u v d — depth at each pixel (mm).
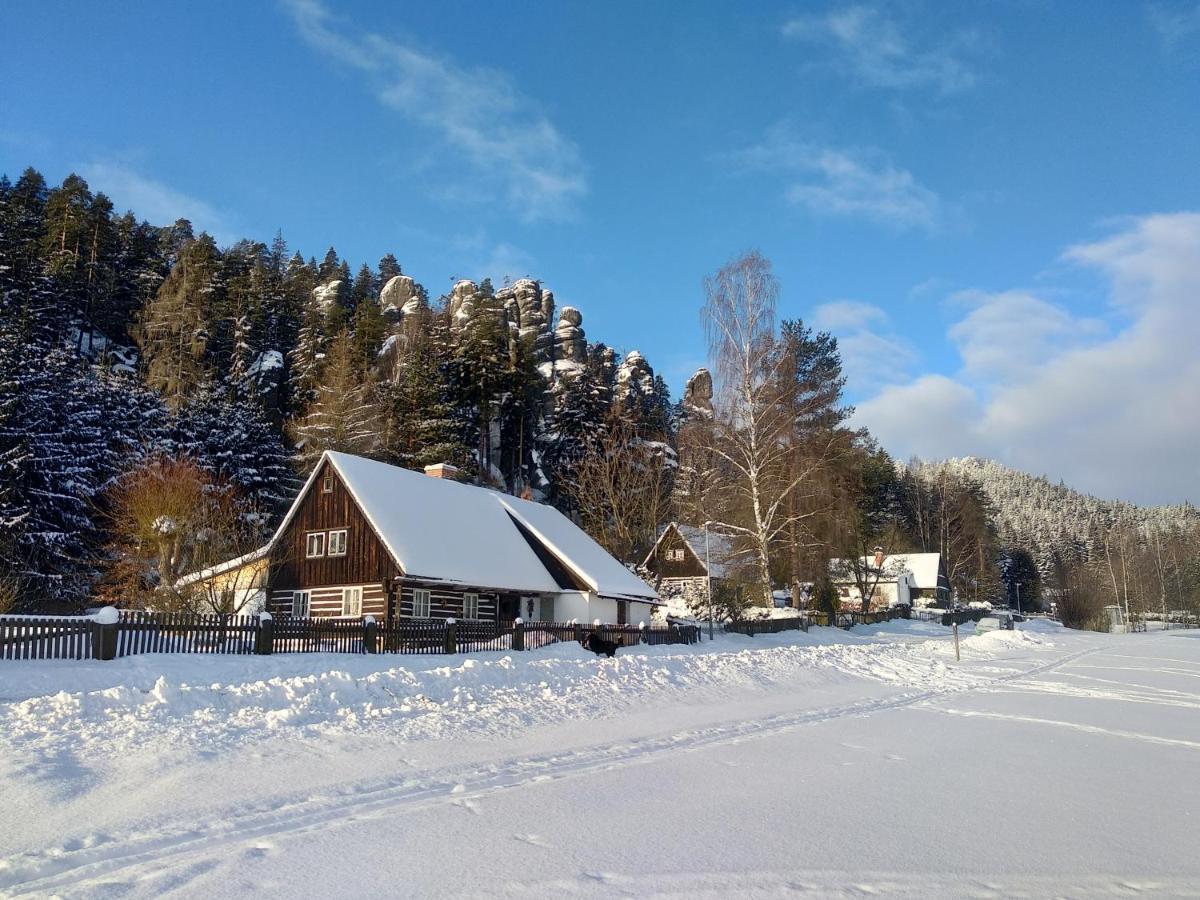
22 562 40844
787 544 47906
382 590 35812
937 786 11508
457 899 6465
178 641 22672
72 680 17547
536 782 10547
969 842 8750
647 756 12672
